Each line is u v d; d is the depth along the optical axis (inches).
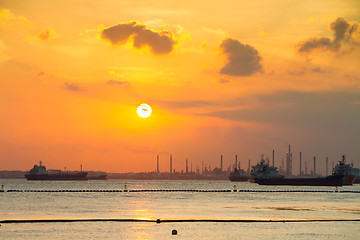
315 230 5841.5
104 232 5551.2
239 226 6146.7
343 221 6752.0
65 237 5216.5
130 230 5703.7
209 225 6210.6
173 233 5467.5
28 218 6943.9
